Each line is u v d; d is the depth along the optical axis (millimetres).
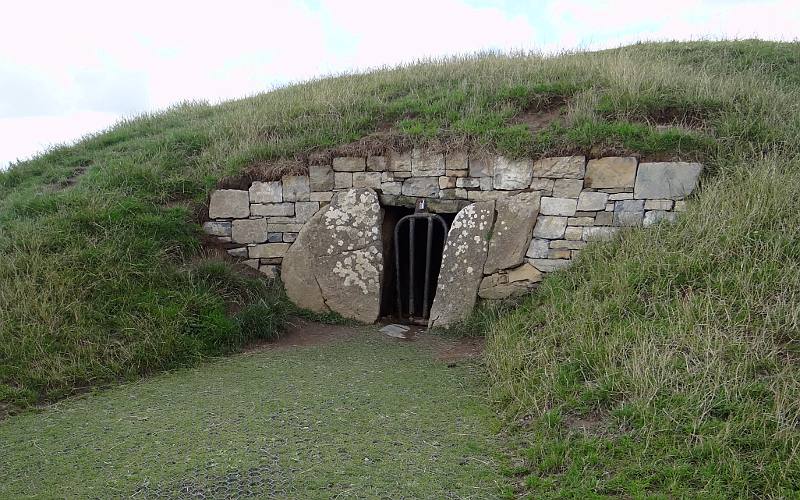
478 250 6137
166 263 6023
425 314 6543
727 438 3162
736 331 3990
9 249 5746
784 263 4492
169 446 3592
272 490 3094
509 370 4414
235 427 3832
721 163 5797
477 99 7145
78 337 4969
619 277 5035
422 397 4332
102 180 6895
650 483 3023
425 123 6832
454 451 3531
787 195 5102
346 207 6566
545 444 3445
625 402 3639
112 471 3314
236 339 5555
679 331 4102
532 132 6426
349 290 6426
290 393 4410
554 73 7641
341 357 5301
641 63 8016
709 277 4559
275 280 6641
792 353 3756
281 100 8805
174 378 4828
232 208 6703
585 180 5973
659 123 6398
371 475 3240
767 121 6234
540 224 6078
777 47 9305
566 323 4809
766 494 2877
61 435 3803
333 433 3738
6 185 7938
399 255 7066
